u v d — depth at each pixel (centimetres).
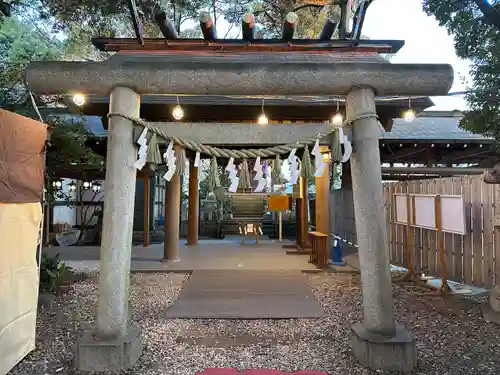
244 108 479
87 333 267
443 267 454
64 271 491
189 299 432
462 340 304
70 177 905
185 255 752
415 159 906
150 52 424
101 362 246
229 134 278
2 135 230
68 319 363
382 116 493
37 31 643
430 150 853
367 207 264
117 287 259
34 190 270
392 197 612
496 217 400
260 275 564
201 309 392
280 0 670
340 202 897
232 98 451
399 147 830
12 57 562
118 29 679
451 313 375
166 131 277
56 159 560
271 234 1280
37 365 258
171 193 682
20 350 261
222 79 265
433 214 468
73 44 694
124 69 260
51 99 604
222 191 683
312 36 691
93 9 541
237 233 1234
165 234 682
